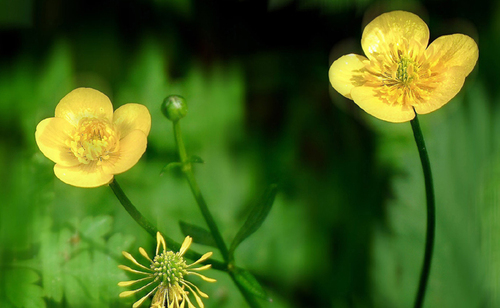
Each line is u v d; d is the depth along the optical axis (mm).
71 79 347
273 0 342
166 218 322
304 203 346
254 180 345
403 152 334
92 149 272
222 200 332
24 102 339
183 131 336
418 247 326
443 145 335
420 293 292
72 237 300
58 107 277
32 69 347
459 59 276
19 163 317
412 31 281
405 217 327
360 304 331
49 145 275
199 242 284
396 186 330
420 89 274
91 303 295
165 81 342
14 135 333
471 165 333
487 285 323
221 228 326
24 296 293
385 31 281
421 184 329
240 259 324
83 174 272
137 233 310
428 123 338
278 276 329
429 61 277
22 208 305
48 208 306
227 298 311
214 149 340
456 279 323
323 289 333
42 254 297
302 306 329
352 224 345
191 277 311
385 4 351
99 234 301
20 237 300
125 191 322
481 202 328
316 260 336
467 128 338
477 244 325
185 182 328
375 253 329
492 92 346
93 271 297
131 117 277
